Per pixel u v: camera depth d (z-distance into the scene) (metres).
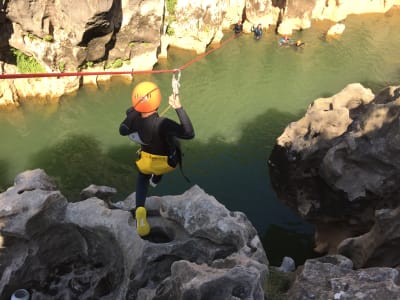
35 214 7.16
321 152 14.10
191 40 28.16
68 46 21.27
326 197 14.49
